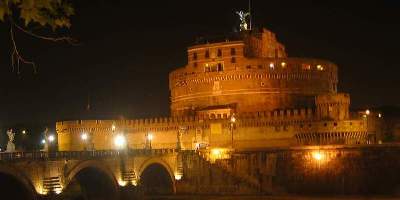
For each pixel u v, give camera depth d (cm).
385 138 15300
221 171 12975
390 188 12375
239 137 16250
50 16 1574
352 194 12456
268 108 17512
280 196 12156
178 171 13125
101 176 11006
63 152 9312
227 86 17712
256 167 13188
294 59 17912
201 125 16762
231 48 17812
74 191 9294
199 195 12562
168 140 17200
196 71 18250
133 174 11069
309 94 17975
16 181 8662
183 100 18612
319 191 12756
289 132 15625
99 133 17712
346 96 15312
